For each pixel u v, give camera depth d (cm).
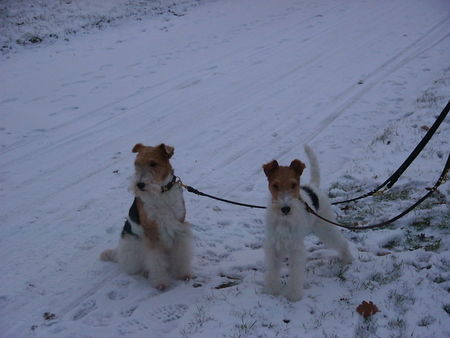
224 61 1559
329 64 1470
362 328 456
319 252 621
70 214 752
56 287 572
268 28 1931
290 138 1012
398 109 1118
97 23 2041
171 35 1886
